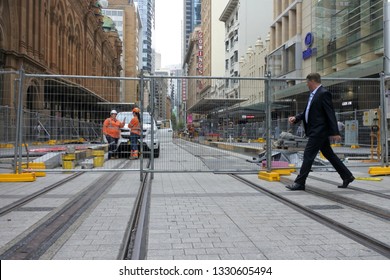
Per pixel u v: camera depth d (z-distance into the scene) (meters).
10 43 25.94
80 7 46.78
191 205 5.86
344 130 12.94
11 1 25.89
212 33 95.12
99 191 7.02
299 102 10.26
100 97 9.70
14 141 9.27
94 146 12.91
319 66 33.62
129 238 4.17
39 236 4.19
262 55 51.53
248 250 3.78
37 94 9.21
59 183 7.96
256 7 66.44
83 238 4.14
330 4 31.28
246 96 9.54
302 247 3.86
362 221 4.86
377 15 24.58
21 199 6.21
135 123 11.11
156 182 8.23
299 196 6.54
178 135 9.55
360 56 26.97
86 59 50.97
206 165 9.62
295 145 10.60
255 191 7.11
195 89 9.88
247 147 10.12
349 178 7.20
